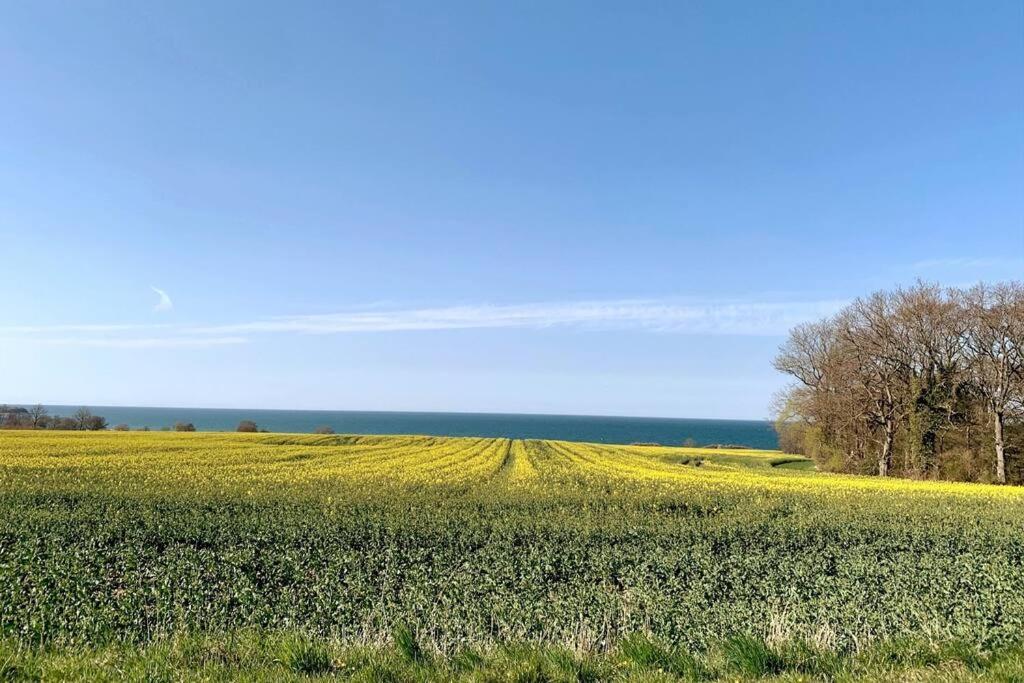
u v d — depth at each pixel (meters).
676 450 76.38
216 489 24.81
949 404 46.94
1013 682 6.59
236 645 8.20
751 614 9.74
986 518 21.27
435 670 7.15
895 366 50.06
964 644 8.08
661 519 20.30
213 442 54.28
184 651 7.80
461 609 10.01
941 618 9.41
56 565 12.27
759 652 7.68
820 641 8.35
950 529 18.69
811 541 17.05
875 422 53.22
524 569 12.91
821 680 7.14
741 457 69.06
